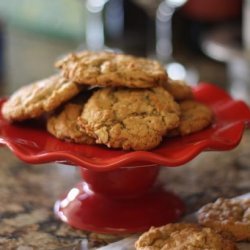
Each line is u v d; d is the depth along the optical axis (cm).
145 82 60
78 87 61
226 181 71
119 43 171
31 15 209
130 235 61
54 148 59
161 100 61
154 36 162
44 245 60
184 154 57
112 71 60
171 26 160
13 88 133
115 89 62
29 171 75
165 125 59
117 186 63
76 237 61
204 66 152
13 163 77
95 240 61
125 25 175
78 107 62
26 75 148
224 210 62
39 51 181
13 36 203
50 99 61
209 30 155
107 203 64
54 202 67
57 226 63
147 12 154
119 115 59
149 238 57
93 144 60
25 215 65
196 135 61
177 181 71
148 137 58
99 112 59
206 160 76
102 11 174
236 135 61
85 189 66
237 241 59
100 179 63
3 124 64
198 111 64
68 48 187
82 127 59
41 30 207
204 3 150
